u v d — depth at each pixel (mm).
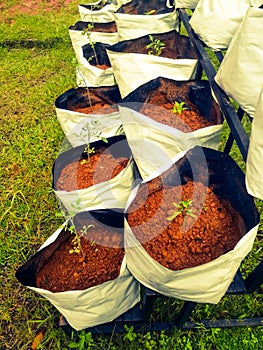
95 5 4102
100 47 3475
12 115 3869
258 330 2270
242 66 1839
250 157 1623
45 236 2811
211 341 2238
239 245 1522
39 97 4047
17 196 3062
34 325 2375
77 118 2660
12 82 4281
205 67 2480
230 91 2006
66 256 2145
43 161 3348
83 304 1843
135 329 2262
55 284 2023
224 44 2402
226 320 2285
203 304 2348
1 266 2670
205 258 1786
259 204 2898
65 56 4652
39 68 4477
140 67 2686
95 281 2021
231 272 1659
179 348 2213
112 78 3188
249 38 1770
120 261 2105
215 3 2307
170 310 2324
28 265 1949
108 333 2254
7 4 5879
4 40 4957
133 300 2164
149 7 3701
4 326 2387
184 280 1623
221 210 1975
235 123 2053
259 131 1538
